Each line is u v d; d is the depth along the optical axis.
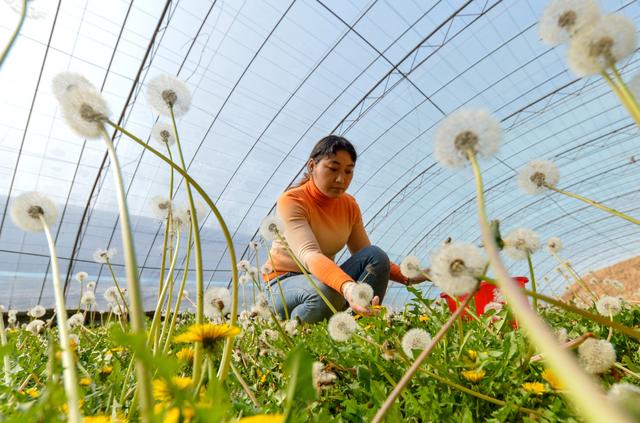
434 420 0.87
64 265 11.48
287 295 3.53
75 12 8.61
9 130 9.44
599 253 26.38
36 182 10.42
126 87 10.07
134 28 9.28
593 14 0.69
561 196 20.14
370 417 0.87
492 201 19.48
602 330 1.48
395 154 15.21
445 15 11.31
